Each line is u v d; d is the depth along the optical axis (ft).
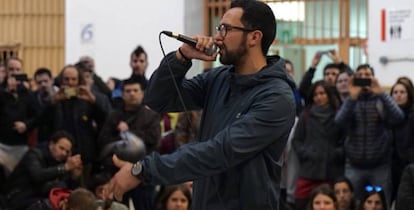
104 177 27.35
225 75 12.98
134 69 33.53
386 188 29.07
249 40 12.25
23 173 28.73
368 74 29.89
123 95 29.53
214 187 12.33
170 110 13.41
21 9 47.62
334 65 33.50
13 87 32.24
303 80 32.86
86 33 45.65
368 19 40.50
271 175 12.32
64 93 30.55
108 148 28.45
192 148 11.71
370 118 28.99
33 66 47.52
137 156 16.89
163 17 44.80
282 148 12.34
